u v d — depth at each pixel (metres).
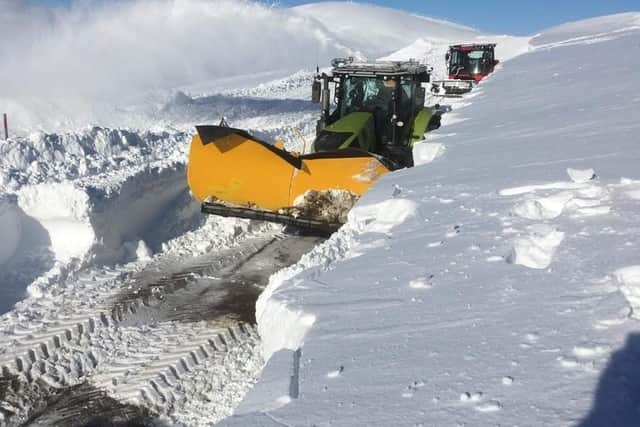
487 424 1.75
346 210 6.14
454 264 3.07
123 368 4.16
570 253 2.92
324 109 8.55
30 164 8.78
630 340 2.06
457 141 6.75
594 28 45.91
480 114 8.66
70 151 9.51
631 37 27.03
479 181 4.68
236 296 5.38
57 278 5.54
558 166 4.71
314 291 3.06
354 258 3.49
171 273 5.88
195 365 4.21
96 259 5.98
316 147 7.19
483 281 2.79
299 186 6.34
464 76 21.84
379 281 3.03
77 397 3.84
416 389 1.99
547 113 7.77
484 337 2.26
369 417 1.88
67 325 4.69
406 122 8.48
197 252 6.48
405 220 4.07
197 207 7.77
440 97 20.14
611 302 2.33
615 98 8.23
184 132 12.17
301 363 2.30
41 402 3.79
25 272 5.70
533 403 1.81
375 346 2.35
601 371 1.91
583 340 2.11
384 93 8.32
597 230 3.16
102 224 6.10
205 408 3.73
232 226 7.09
